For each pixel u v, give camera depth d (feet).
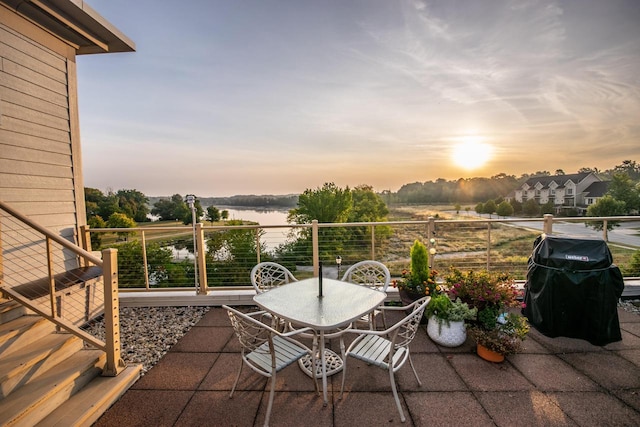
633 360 9.49
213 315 13.89
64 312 11.57
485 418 7.16
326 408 7.60
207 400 8.01
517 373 8.92
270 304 8.68
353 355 7.72
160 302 14.89
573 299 10.41
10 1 10.52
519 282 15.97
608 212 45.70
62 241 8.43
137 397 8.19
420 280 12.74
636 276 15.69
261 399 8.02
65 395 7.62
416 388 8.34
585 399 7.77
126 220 36.35
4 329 8.45
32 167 11.60
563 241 10.80
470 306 11.01
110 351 8.63
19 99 11.15
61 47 12.79
